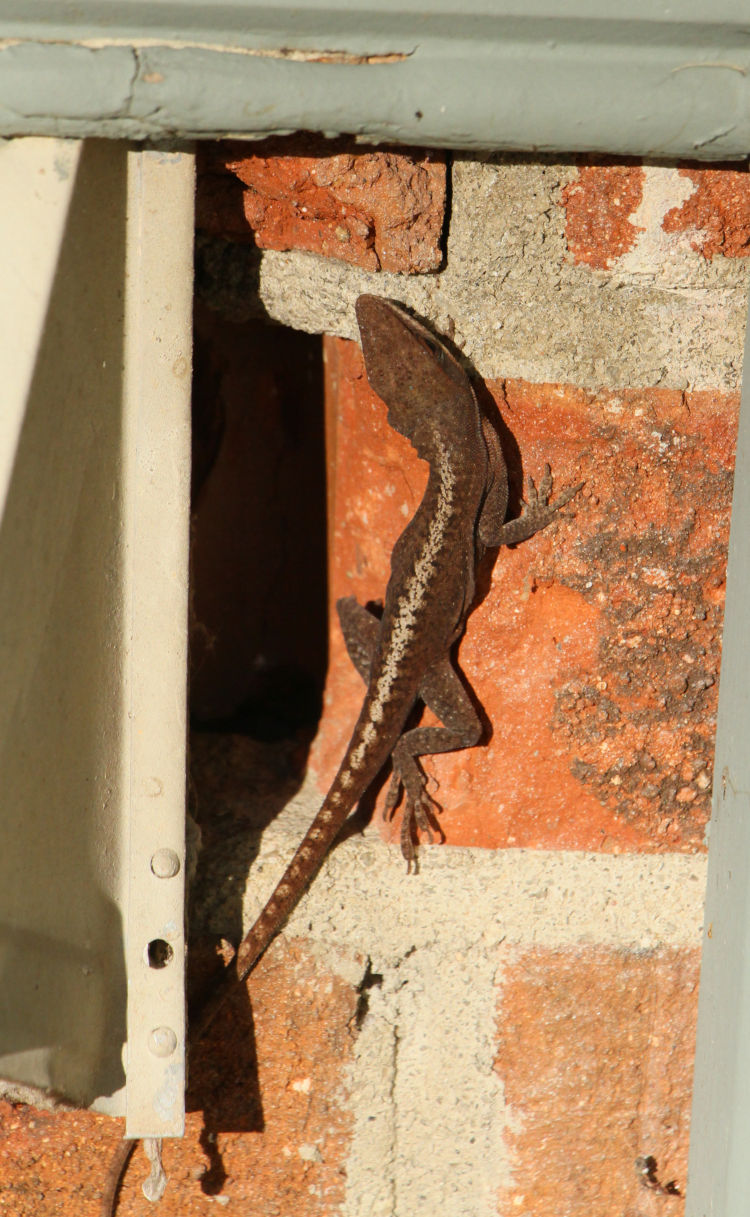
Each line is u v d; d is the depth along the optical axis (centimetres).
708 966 111
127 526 110
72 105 109
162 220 110
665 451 111
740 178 110
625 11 109
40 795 110
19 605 109
